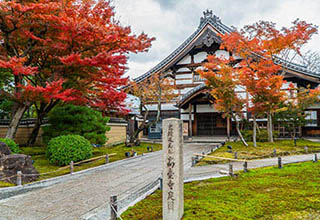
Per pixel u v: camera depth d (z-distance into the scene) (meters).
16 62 8.47
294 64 23.09
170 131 4.58
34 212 5.46
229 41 16.33
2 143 8.52
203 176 8.29
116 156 13.55
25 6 8.73
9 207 5.80
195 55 26.20
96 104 11.78
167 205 4.49
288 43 15.04
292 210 4.87
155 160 12.74
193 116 25.47
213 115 25.19
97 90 12.77
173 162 4.51
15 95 10.11
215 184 7.12
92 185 7.74
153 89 20.28
